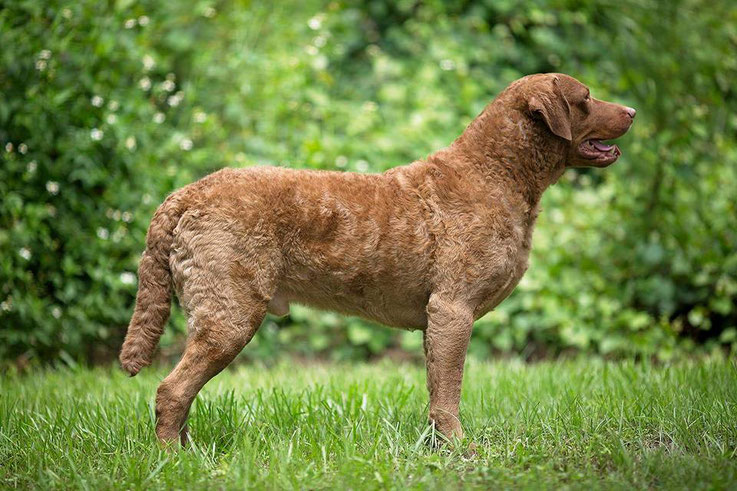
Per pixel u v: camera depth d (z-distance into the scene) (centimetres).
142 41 818
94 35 757
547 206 934
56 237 761
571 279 876
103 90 779
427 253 450
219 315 430
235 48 923
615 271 884
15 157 743
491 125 468
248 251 433
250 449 423
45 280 759
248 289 434
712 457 409
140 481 391
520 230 464
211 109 911
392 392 552
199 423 472
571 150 482
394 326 480
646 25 966
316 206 444
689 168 916
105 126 763
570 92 473
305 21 963
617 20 995
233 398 510
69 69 762
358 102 1005
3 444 459
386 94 978
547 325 864
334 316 896
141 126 795
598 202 926
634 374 586
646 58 952
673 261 870
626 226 902
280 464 404
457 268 447
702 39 948
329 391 568
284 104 875
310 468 404
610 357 882
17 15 753
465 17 1109
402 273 452
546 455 422
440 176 460
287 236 443
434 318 448
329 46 978
